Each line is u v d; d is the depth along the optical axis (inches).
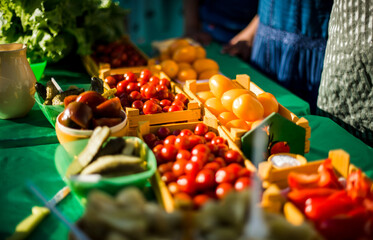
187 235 34.3
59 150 51.3
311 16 92.6
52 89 69.6
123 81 78.0
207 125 64.7
